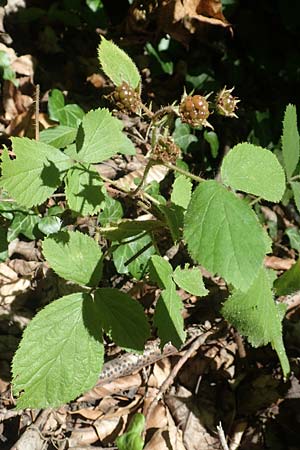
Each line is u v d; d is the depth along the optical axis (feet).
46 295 2.54
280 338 2.08
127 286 2.63
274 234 3.14
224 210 1.63
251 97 3.50
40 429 2.22
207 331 2.51
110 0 3.49
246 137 3.37
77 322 1.81
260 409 2.50
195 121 1.76
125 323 1.84
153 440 2.32
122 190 2.19
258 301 1.96
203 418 2.43
